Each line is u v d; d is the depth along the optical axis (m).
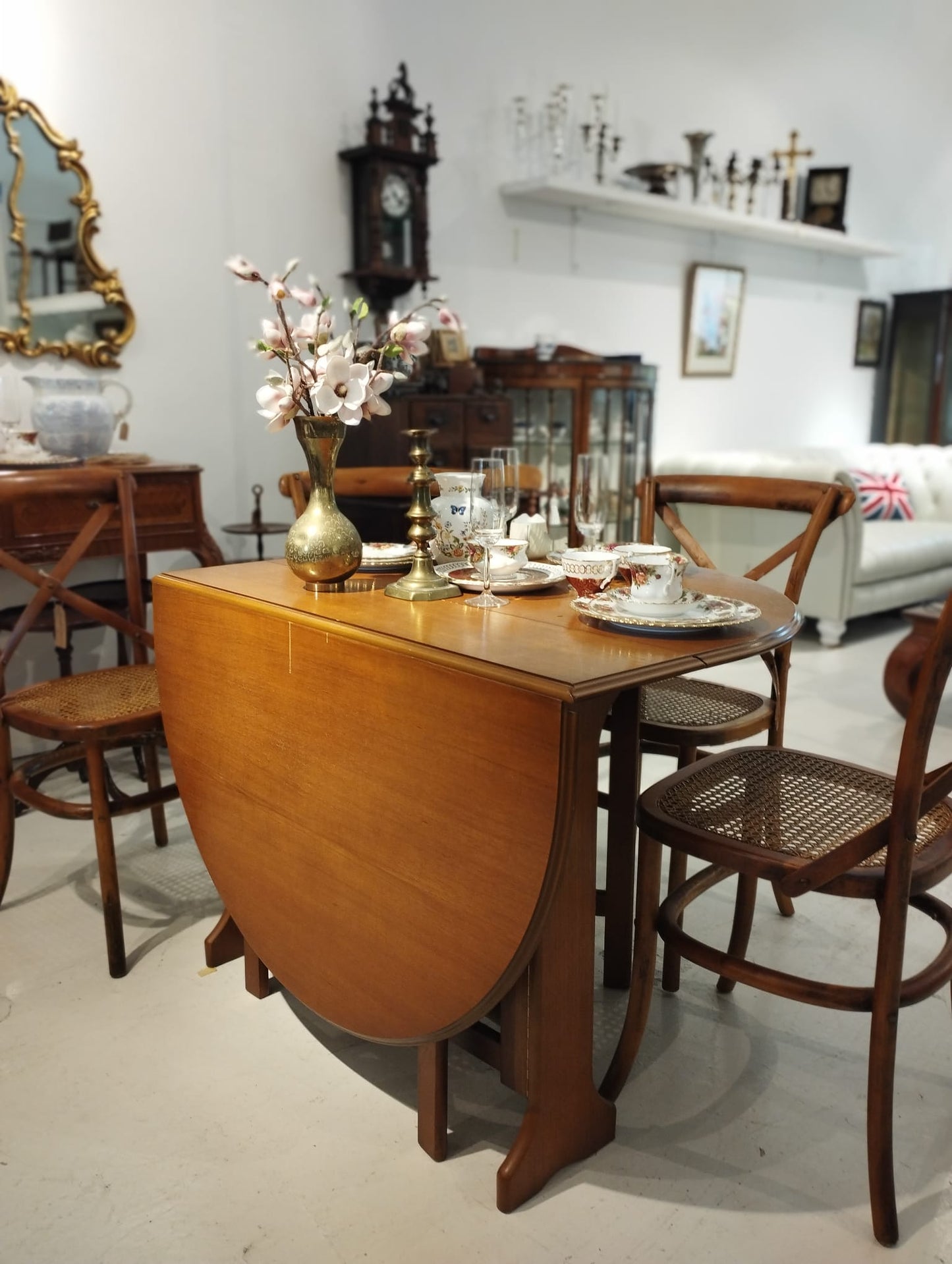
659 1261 1.23
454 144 4.29
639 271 5.23
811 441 6.66
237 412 3.61
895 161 6.79
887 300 7.02
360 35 3.83
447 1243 1.26
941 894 2.16
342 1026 1.50
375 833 1.36
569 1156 1.38
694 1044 1.66
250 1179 1.37
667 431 5.61
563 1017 1.31
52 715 1.85
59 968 1.87
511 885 1.18
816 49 6.00
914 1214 1.31
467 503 1.83
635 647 1.27
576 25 4.70
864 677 3.81
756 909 2.11
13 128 2.93
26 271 3.00
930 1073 1.59
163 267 3.34
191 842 2.43
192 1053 1.64
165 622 1.74
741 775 1.58
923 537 4.62
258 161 3.56
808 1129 1.46
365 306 1.62
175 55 3.27
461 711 1.21
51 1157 1.41
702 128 5.45
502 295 4.61
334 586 1.65
